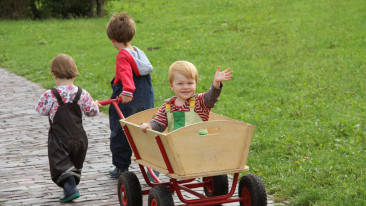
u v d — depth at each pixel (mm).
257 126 8117
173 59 15609
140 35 20266
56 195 5543
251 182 4328
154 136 4312
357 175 5645
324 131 7555
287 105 9539
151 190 4367
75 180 5289
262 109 9344
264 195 4289
